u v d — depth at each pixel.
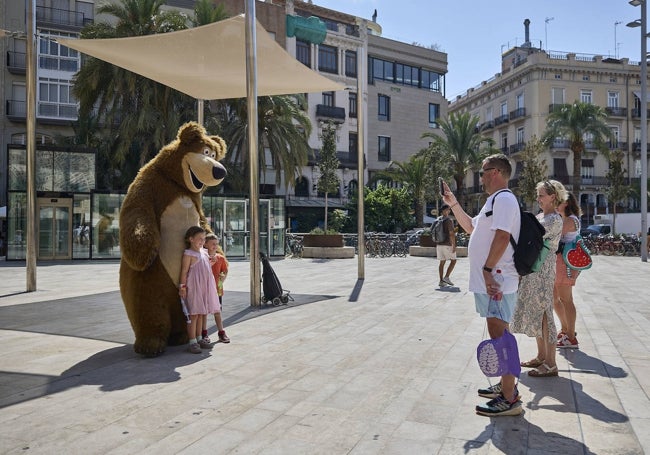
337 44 43.91
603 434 3.28
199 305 5.43
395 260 19.95
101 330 6.59
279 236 21.42
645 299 9.59
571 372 4.70
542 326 4.56
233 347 5.64
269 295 8.50
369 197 35.59
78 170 20.39
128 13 23.41
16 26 32.38
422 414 3.63
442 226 11.07
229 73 10.34
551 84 48.88
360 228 13.09
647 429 3.36
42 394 4.04
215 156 6.20
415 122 50.16
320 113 42.56
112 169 27.27
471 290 3.68
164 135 23.77
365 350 5.49
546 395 4.06
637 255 25.25
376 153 47.44
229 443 3.13
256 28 8.63
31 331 6.52
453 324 6.91
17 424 3.41
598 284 12.35
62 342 5.91
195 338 5.44
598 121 36.16
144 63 9.81
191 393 4.07
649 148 50.00
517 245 3.55
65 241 20.11
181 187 5.84
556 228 4.46
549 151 47.59
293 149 27.94
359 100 13.38
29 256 10.55
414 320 7.20
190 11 35.47
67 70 32.56
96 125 29.27
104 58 9.62
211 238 6.11
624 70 49.75
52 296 9.80
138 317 5.30
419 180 36.84
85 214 20.31
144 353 5.21
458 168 36.88
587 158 48.50
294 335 6.24
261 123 26.97
